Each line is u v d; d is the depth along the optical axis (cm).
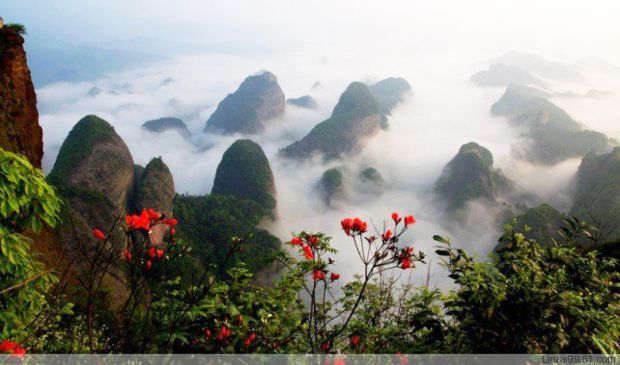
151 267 357
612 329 360
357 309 527
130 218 352
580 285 430
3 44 1814
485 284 392
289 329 456
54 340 494
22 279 458
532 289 384
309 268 475
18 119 1802
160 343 368
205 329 395
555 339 375
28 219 480
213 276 402
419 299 500
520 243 457
